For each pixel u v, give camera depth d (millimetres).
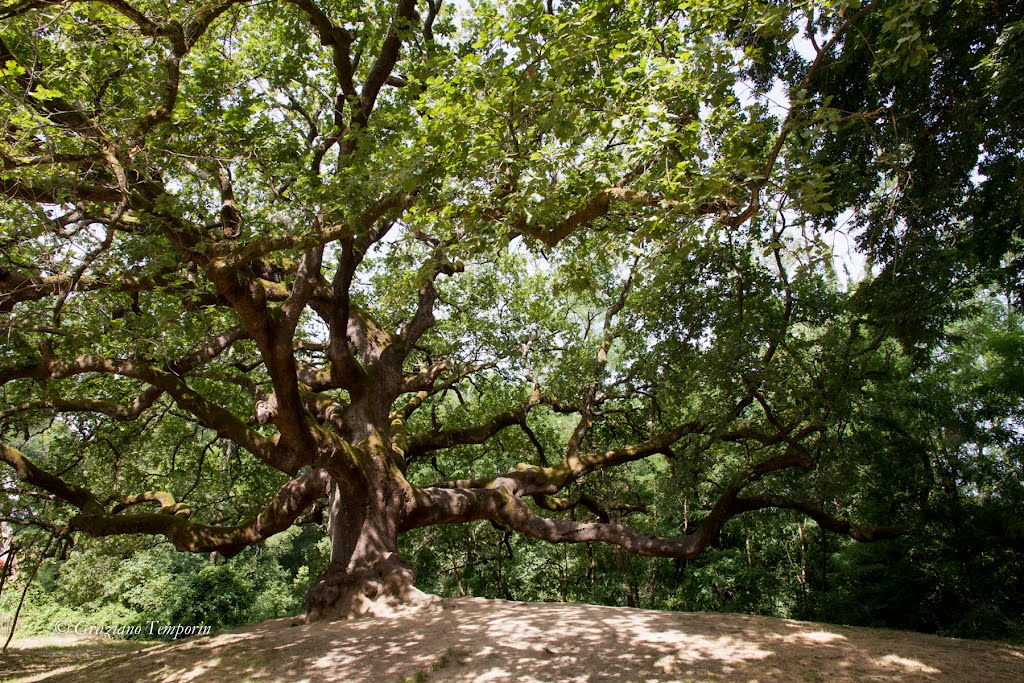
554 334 19344
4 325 9586
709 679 7504
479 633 9500
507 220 8703
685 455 15312
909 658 8234
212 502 19734
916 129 13133
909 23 6562
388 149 9359
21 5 7867
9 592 28391
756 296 14609
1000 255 13414
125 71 9914
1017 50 10336
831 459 14625
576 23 8125
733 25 9094
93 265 9477
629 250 9453
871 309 13789
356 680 7973
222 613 26703
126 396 17078
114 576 27406
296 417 11250
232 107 11422
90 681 9469
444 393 20016
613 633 9391
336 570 12211
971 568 15711
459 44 13438
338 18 12852
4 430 15297
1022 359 17438
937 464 17578
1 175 7945
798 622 10281
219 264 9367
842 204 13383
